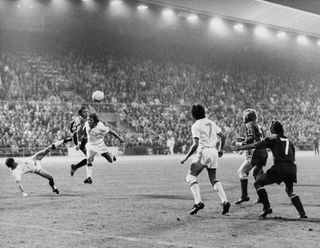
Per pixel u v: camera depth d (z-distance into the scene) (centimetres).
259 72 5894
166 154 4141
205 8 4556
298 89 5888
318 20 5350
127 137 4031
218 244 643
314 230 743
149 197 1193
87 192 1318
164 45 5559
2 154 3481
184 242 659
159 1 4297
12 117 3716
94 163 2884
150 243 654
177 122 4450
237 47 5847
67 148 3716
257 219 850
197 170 909
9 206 1036
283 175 840
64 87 4559
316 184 1514
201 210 966
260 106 5134
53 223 823
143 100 4788
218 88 5394
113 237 697
